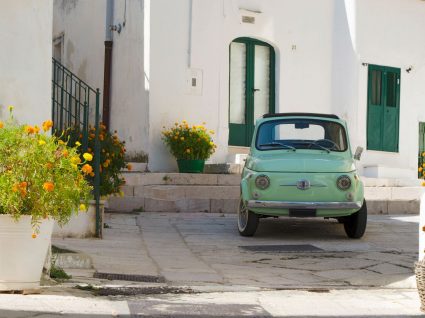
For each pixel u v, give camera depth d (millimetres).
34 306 5574
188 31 17125
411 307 6281
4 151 5977
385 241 11578
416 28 19766
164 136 16734
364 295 7070
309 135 12703
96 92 10672
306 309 6023
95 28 19719
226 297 6645
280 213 11500
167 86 16875
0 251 5992
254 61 18141
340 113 18781
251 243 11203
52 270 7359
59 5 22094
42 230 6086
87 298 6172
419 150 20000
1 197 5883
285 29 18328
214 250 10414
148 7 16781
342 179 11492
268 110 18297
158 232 12133
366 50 18766
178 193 15203
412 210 16625
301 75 18531
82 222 10688
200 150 16000
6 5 7242
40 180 5953
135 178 15211
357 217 11688
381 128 19141
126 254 9531
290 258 9789
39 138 6145
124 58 18078
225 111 17484
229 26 17594
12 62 7270
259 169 11664
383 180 17453
